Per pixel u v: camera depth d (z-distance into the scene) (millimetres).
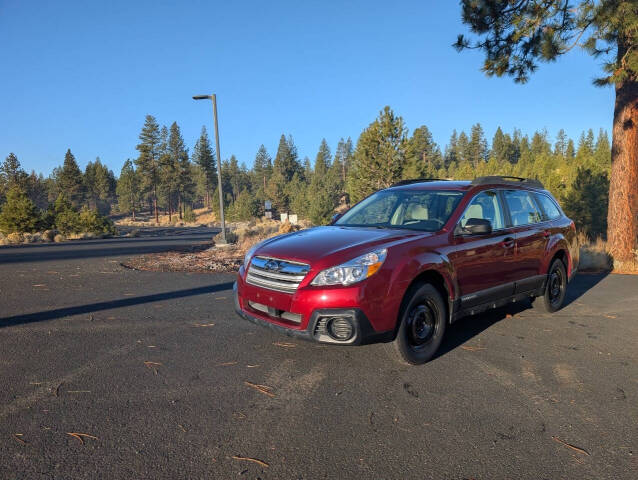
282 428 2799
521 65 10719
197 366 3846
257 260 4035
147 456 2453
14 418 2873
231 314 5691
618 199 10203
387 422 2902
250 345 4426
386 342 3691
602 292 7426
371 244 3803
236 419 2904
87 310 5902
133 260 12203
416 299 3805
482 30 10812
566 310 6070
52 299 6625
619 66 8672
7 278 8742
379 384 3516
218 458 2447
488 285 4582
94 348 4297
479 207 4723
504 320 5512
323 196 55750
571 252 6074
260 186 147250
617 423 2945
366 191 44031
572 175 32281
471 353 4277
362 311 3443
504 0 10344
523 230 5152
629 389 3500
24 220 33375
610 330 5117
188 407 3066
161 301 6496
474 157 140750
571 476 2336
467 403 3203
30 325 5125
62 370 3721
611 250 10367
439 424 2889
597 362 4086
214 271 9898
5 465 2338
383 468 2379
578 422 2951
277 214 95750
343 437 2701
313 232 4500
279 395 3289
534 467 2416
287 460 2441
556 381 3635
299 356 4125
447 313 4211
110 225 37719
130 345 4395
